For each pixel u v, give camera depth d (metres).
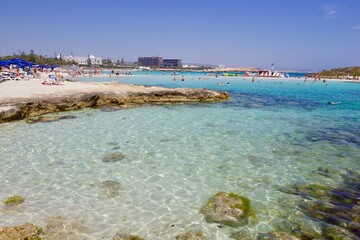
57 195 8.59
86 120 18.91
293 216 7.67
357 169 11.05
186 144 14.16
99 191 8.93
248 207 8.08
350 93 43.75
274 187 9.47
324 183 9.80
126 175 10.24
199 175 10.40
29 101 19.30
